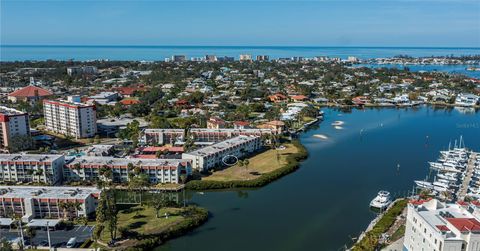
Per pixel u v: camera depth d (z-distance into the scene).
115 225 140.12
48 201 155.88
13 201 155.38
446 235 103.75
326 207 175.50
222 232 151.38
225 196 189.00
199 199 185.00
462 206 122.81
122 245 135.50
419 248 116.25
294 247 140.25
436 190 187.62
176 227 148.50
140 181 183.12
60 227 150.12
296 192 193.62
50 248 133.50
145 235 142.50
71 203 154.12
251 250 138.12
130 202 177.38
